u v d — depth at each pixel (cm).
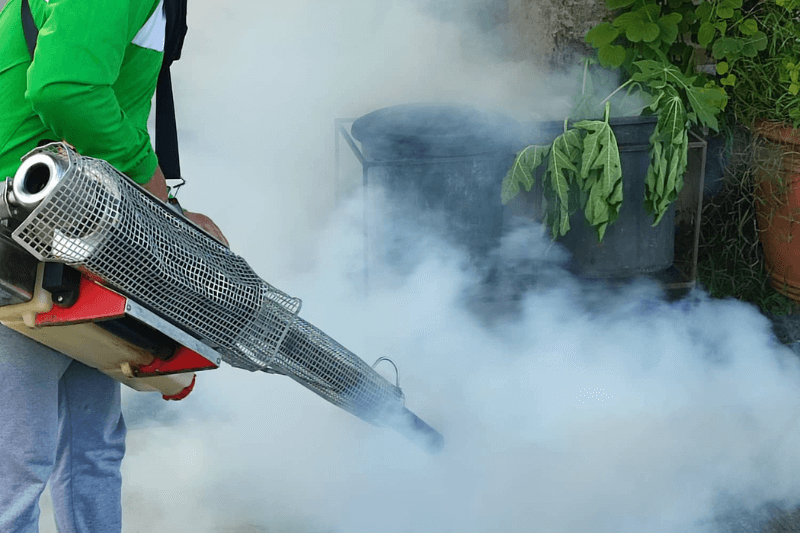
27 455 440
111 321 419
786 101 780
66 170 357
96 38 378
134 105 443
